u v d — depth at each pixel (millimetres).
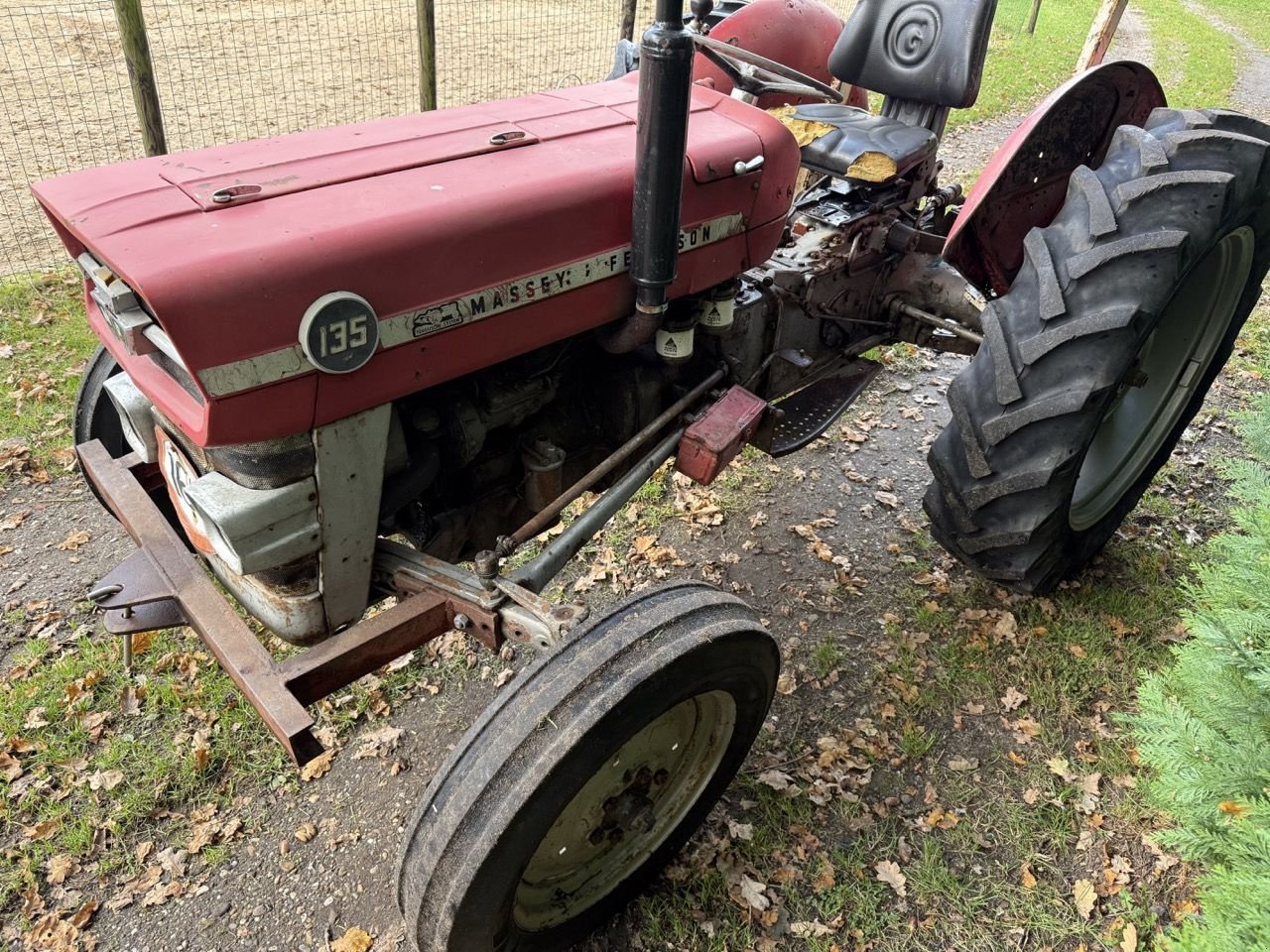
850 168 2941
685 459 2340
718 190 2074
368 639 1796
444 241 1622
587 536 2105
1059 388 2340
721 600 1796
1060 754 2555
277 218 1533
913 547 3326
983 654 2865
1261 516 2121
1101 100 3010
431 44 5441
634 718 1605
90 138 6422
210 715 2580
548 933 1887
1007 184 2936
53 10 9242
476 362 1770
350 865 2248
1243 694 1954
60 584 3000
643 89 1637
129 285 1450
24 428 3674
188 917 2127
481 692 2703
